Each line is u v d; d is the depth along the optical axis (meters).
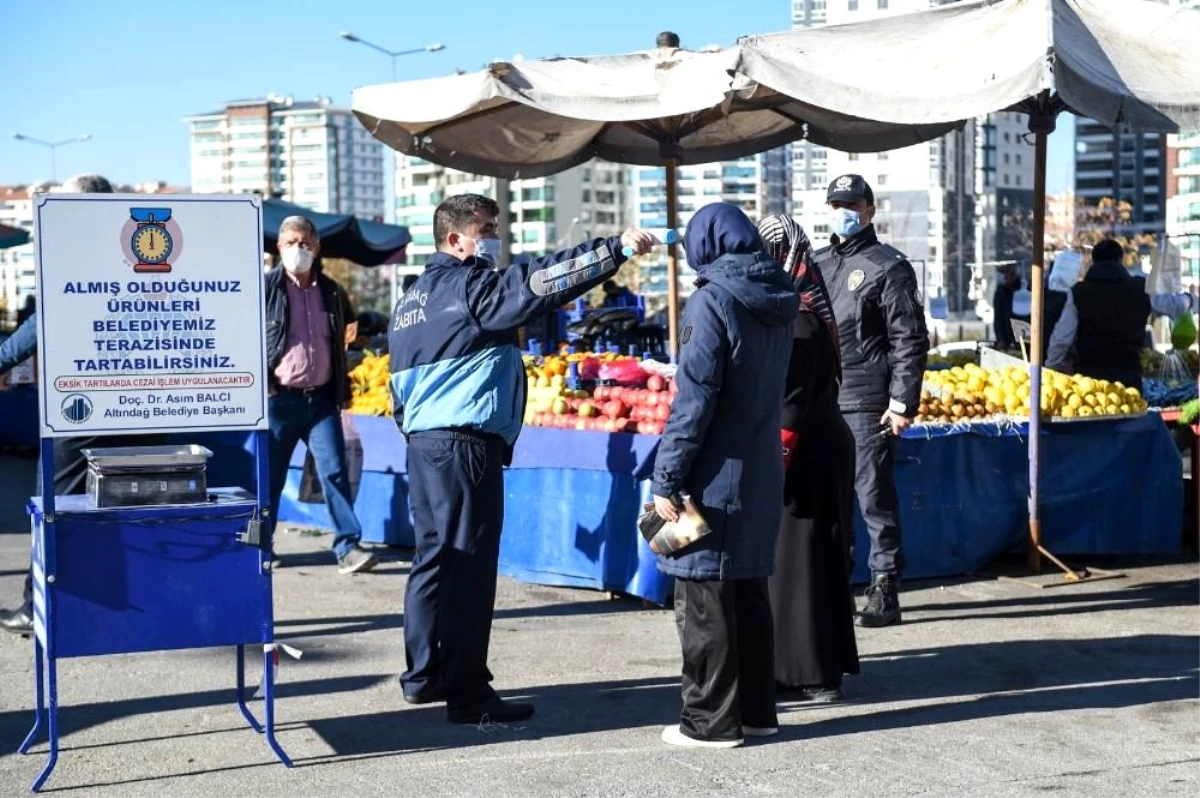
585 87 7.60
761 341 4.70
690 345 4.63
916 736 5.03
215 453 7.86
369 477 9.41
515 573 8.02
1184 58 6.85
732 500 4.73
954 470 7.97
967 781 4.52
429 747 4.96
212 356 4.54
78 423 4.41
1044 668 6.01
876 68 6.70
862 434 6.79
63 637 4.45
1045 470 8.27
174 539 4.54
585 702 5.55
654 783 4.54
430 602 5.47
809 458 5.46
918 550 7.86
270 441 8.10
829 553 5.52
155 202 4.45
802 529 5.50
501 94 7.56
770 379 4.75
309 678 5.95
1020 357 11.15
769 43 6.83
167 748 4.98
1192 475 8.80
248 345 4.57
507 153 9.45
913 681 5.83
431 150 9.05
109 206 4.41
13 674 6.03
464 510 5.20
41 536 4.49
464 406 5.17
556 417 7.86
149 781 4.62
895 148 9.41
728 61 6.84
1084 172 99.31
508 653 6.36
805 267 5.48
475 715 5.25
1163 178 91.69
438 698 5.52
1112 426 8.44
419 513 5.42
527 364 8.93
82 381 4.41
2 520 10.65
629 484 7.29
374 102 8.11
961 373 8.59
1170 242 13.75
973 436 8.02
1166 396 10.39
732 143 9.84
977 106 6.45
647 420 7.43
